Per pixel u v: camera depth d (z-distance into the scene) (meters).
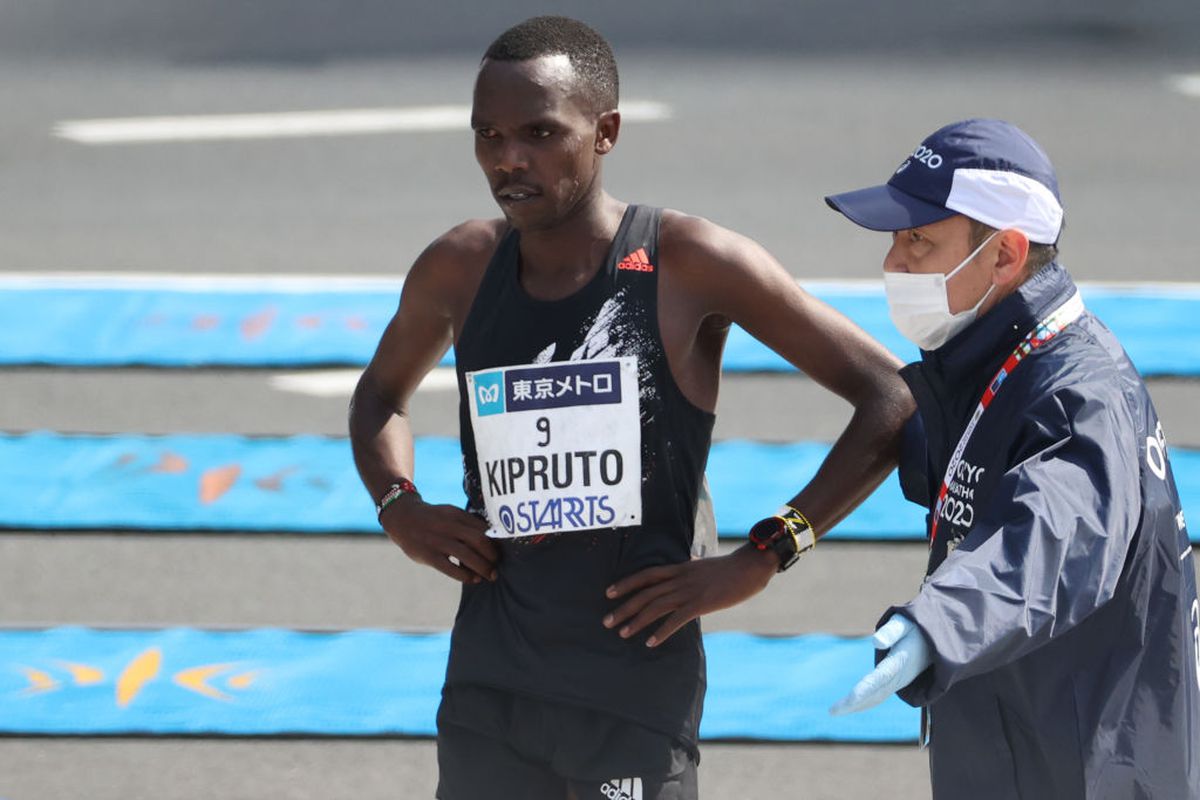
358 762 17.91
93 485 24.08
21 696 18.81
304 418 26.52
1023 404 10.31
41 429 25.83
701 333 11.85
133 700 18.81
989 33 57.97
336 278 33.03
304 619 20.77
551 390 11.43
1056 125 46.38
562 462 11.47
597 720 11.61
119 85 50.44
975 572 9.12
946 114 47.34
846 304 31.16
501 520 11.73
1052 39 57.28
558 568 11.59
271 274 33.22
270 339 29.69
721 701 18.94
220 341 29.56
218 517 23.33
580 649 11.59
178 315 30.72
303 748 18.11
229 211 37.94
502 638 11.83
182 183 40.28
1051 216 10.54
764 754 18.19
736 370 28.67
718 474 24.58
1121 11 60.88
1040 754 10.43
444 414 26.69
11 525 22.97
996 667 9.41
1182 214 38.16
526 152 10.98
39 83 50.53
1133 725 10.27
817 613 21.05
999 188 10.41
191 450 25.25
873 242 35.56
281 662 19.69
